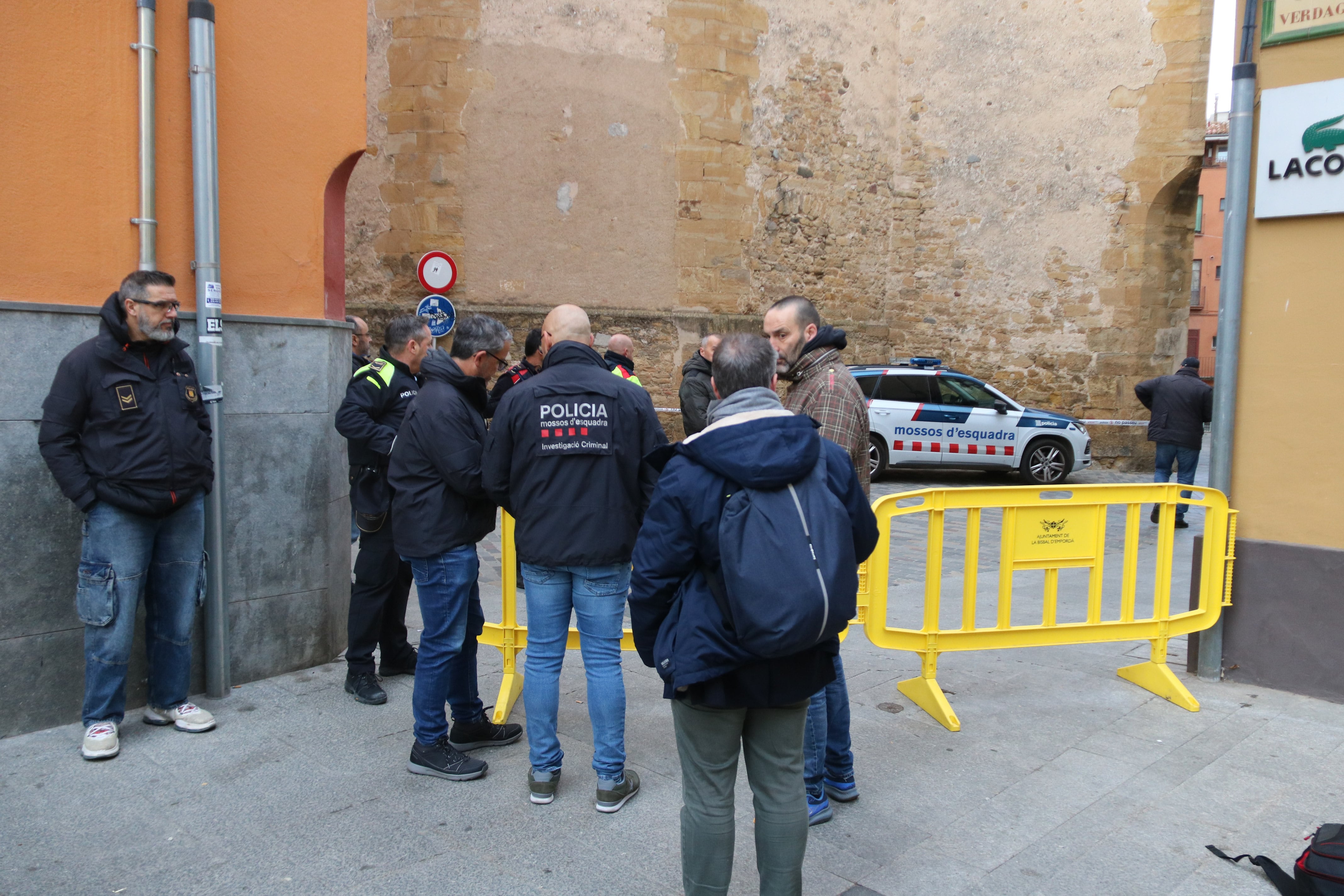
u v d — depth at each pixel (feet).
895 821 10.51
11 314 11.73
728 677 7.45
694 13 41.37
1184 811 10.77
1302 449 14.39
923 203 50.55
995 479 42.68
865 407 10.89
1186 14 43.16
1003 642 14.11
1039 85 46.98
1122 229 45.57
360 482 13.83
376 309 38.45
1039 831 10.30
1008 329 48.80
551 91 39.29
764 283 44.78
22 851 9.52
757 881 9.28
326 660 15.58
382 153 38.65
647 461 8.25
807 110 45.68
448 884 9.07
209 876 9.13
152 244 12.89
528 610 10.77
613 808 10.56
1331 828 9.09
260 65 14.07
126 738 12.35
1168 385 31.07
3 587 11.91
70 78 12.21
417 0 37.78
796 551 7.12
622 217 40.75
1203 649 15.38
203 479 12.23
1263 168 14.37
